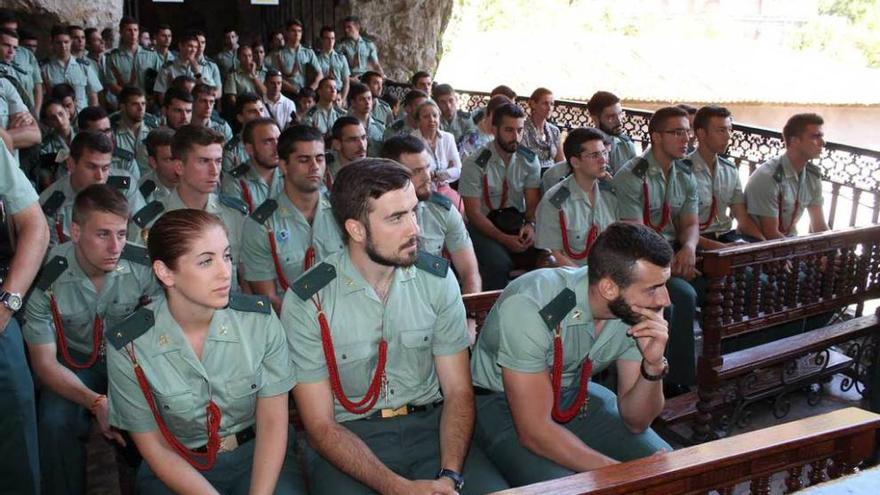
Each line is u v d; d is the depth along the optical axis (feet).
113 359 6.33
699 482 5.33
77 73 26.17
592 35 51.44
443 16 41.86
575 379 7.82
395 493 6.10
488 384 7.84
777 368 11.12
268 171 13.69
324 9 38.65
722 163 13.97
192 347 6.45
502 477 7.06
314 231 10.91
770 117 46.01
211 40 42.68
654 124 12.97
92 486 9.37
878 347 11.39
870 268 11.46
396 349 7.06
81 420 8.36
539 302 7.03
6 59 21.75
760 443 5.46
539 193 15.39
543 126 19.21
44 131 19.06
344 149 14.02
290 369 6.78
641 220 13.20
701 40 53.01
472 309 8.65
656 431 10.84
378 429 7.08
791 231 14.02
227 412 6.66
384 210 6.39
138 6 41.09
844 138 45.93
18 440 7.14
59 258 8.90
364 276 6.93
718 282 9.75
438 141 18.10
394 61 40.19
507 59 50.03
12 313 6.76
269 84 25.95
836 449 5.79
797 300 10.89
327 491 6.63
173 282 6.08
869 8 75.20
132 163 16.16
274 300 10.71
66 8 29.32
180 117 18.44
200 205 11.10
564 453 6.81
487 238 14.69
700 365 10.18
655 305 6.68
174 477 6.36
